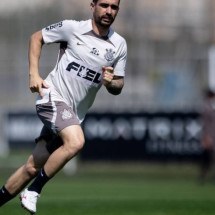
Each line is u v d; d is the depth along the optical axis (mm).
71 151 24734
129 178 65875
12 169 72625
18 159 77062
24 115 76750
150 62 80375
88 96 26125
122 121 69250
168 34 80938
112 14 25281
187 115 68375
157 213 33562
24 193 25172
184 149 68500
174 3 86375
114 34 25875
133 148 69188
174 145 68625
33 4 83562
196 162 68188
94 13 25469
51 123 25328
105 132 69500
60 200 42062
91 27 25547
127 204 38781
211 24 80562
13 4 86000
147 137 69000
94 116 69500
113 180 63750
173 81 79625
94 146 69750
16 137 77125
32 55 25766
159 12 81250
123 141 69312
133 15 81000
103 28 25469
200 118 68000
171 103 79312
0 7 86000
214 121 59625
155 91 79938
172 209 35500
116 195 47094
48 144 26578
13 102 83000
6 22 82750
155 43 80625
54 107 25391
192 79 79250
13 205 37750
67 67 25656
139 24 80812
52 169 24953
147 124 68938
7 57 82812
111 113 69375
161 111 68812
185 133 68438
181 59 79938
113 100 81062
